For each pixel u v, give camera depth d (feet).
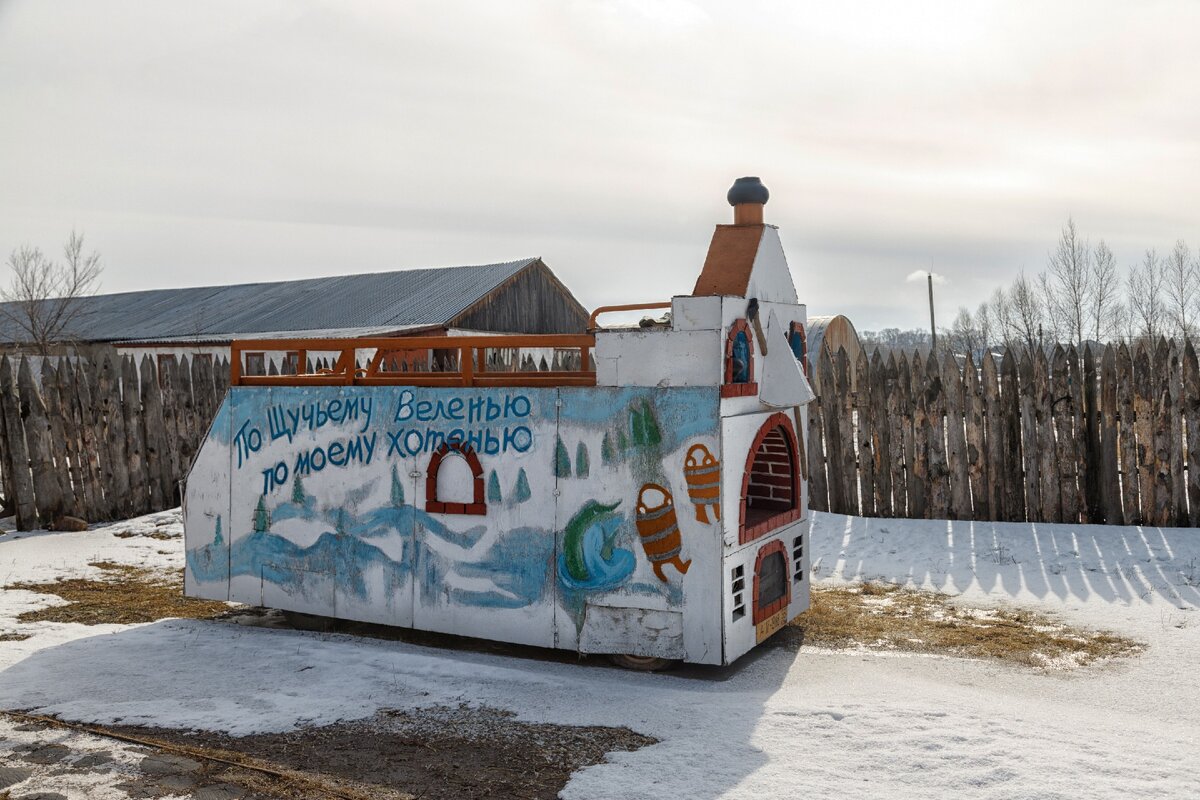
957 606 27.48
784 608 23.99
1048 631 24.64
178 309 116.16
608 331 21.53
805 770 15.15
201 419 47.26
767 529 22.85
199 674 20.92
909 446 38.04
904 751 15.70
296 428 25.43
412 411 23.81
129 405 43.50
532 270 96.78
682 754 15.99
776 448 24.88
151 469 44.45
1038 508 36.04
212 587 26.63
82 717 18.16
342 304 99.19
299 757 16.31
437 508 23.34
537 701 19.01
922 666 21.86
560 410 21.98
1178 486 33.96
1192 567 29.48
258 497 25.93
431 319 85.10
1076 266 102.27
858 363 38.91
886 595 28.96
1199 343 99.71
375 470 24.25
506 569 22.59
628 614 21.25
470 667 21.06
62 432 40.91
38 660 21.85
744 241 22.53
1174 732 16.96
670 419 20.81
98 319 121.19
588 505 21.67
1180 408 33.94
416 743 16.89
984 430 36.86
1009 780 14.51
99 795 14.67
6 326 121.08
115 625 25.82
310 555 25.17
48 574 32.37
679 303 20.80
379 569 24.20
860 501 39.83
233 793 14.87
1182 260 103.35
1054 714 17.93
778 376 22.81
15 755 16.25
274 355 55.47
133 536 39.09
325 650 22.65
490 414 22.82
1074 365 35.37
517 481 22.45
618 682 20.43
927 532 35.99
